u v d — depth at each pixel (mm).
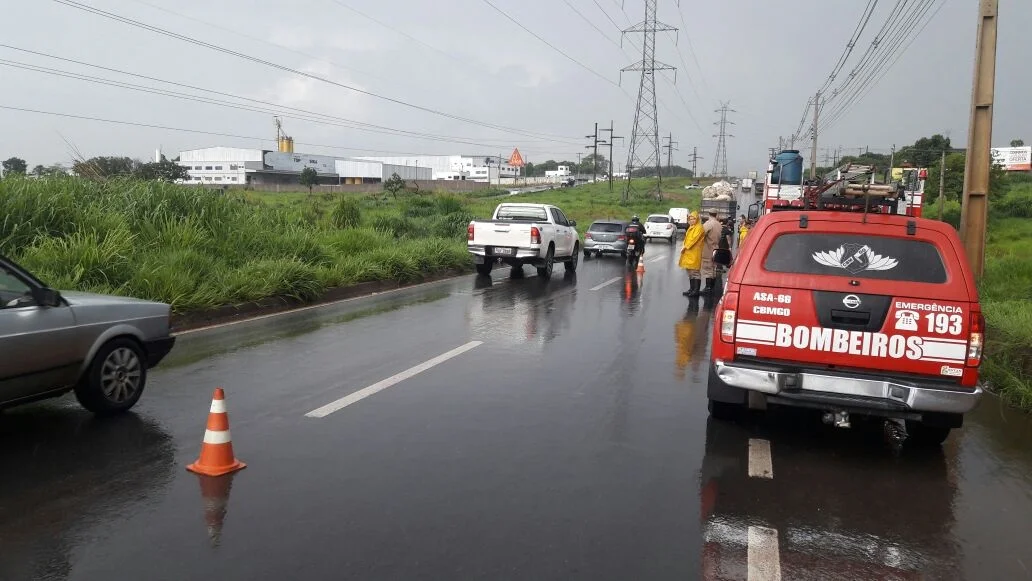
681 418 6438
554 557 3811
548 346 9516
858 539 4195
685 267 15484
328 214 22969
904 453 5773
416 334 10195
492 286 16844
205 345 9172
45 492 4508
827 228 5582
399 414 6277
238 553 3768
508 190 109625
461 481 4801
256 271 12812
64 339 5637
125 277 10742
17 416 6082
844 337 5410
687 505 4562
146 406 6422
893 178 12055
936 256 5402
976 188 13977
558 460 5250
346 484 4707
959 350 5250
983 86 13781
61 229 11969
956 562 3961
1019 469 5473
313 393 6906
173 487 4617
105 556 3717
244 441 5520
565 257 20422
